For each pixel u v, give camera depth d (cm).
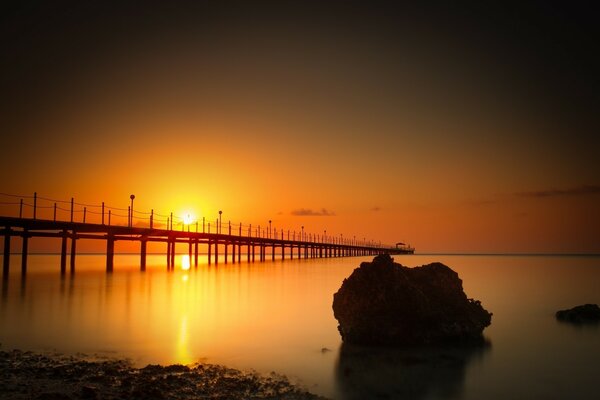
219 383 1414
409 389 1415
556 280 5788
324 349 1864
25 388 1312
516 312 2977
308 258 15362
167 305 3094
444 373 1568
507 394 1399
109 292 3766
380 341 1914
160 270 7188
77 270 6500
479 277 6388
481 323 2083
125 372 1505
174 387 1365
